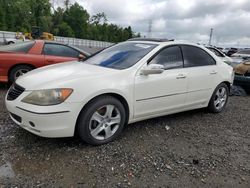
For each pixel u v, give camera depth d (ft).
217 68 18.08
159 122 16.42
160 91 14.44
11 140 12.51
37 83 11.70
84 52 25.16
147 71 13.53
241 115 19.45
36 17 283.18
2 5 240.73
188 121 17.06
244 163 12.07
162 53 15.01
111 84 12.46
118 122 13.07
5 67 21.70
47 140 12.69
